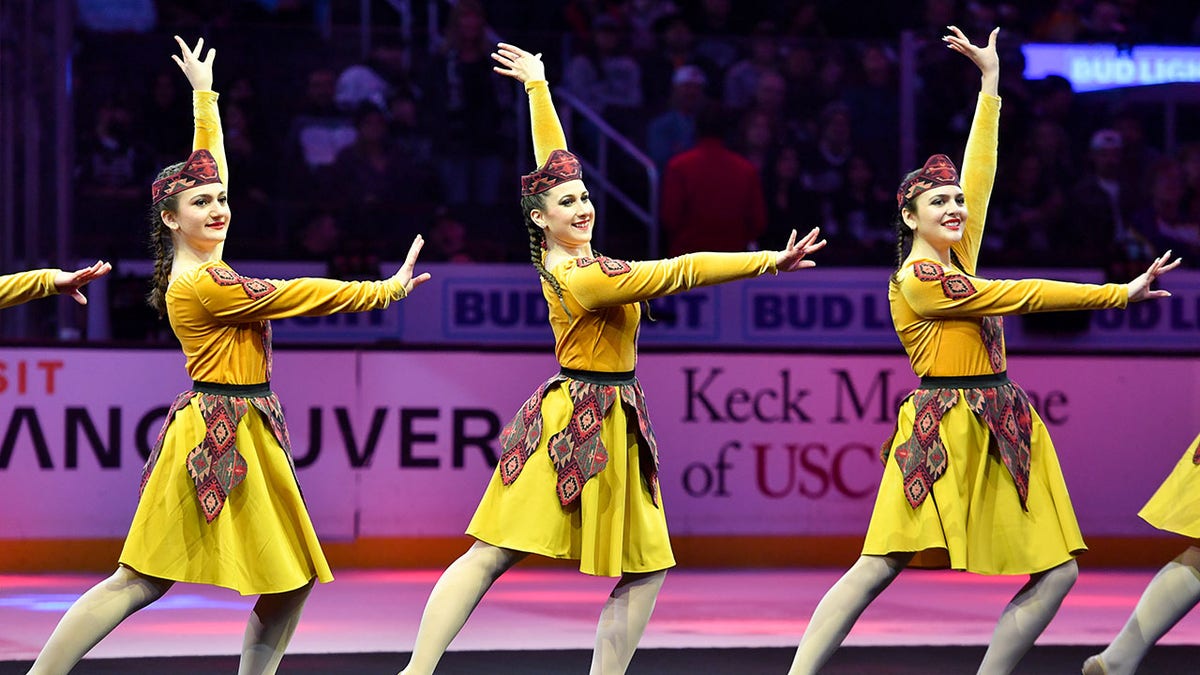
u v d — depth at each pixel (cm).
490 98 2642
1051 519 1241
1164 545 2361
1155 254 2669
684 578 2172
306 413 2214
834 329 2542
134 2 2741
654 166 2638
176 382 2203
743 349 2303
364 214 2586
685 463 2283
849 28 3050
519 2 2964
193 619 1772
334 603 1905
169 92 2548
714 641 1619
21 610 1834
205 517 1123
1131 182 2697
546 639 1619
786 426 2311
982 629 1705
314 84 2606
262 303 1134
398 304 2491
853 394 2330
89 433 2178
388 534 2231
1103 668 1298
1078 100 2714
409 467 2241
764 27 3020
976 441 1234
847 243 2664
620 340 1192
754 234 2589
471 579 1176
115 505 2181
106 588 1130
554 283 1198
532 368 2278
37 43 2417
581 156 2645
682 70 2659
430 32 2647
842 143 2675
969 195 1337
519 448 1188
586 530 1161
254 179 2569
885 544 1225
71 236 2436
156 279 1198
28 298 1137
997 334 1257
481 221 2641
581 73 2661
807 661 1222
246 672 1181
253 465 1141
